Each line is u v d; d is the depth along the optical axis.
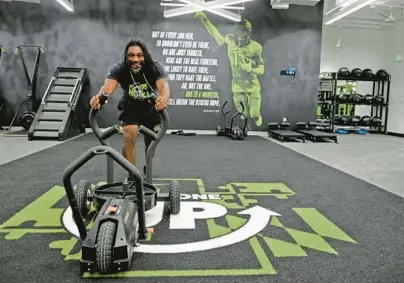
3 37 9.32
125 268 1.95
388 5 9.62
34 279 1.89
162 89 2.75
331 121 11.14
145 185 2.79
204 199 3.49
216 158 5.88
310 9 10.02
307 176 4.66
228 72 9.98
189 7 8.02
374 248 2.40
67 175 1.85
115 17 9.61
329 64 12.20
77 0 9.42
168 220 2.85
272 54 10.05
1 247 2.29
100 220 1.97
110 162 2.81
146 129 2.78
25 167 4.79
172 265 2.08
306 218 2.99
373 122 11.17
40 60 9.47
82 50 9.60
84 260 1.91
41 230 2.58
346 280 1.96
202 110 10.02
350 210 3.24
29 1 9.02
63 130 7.57
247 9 9.86
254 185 4.10
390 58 11.78
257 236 2.57
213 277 1.96
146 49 2.76
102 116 9.66
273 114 10.22
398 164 5.78
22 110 9.47
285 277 1.97
